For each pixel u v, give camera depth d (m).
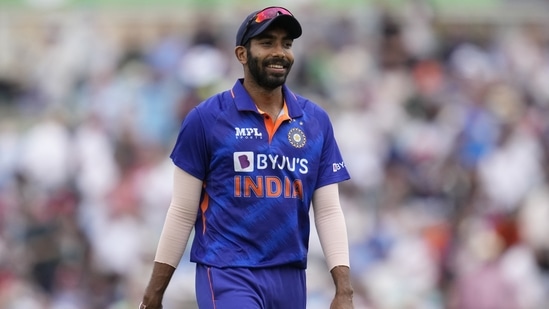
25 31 68.31
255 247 20.31
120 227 49.47
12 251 49.75
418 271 45.28
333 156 21.02
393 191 51.94
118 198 51.44
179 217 20.58
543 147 56.03
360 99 58.41
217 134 20.36
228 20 63.38
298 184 20.45
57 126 55.94
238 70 60.03
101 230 49.81
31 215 51.25
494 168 53.38
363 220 48.75
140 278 44.56
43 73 65.50
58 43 67.19
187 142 20.45
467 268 43.84
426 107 58.00
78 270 48.75
